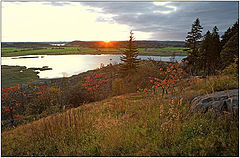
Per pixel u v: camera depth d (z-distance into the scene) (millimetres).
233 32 30094
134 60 31766
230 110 3830
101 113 7523
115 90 18344
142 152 3428
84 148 4188
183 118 4637
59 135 5039
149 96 8953
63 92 17172
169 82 8500
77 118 6305
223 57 23797
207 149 3029
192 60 32562
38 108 13711
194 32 33438
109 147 3875
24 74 48531
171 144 3521
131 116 6332
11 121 11570
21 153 4418
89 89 17109
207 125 3803
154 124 4746
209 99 4754
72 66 74938
